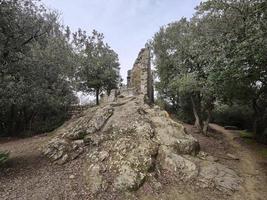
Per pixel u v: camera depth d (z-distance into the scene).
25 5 12.50
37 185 7.68
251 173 10.20
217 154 12.72
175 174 8.70
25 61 11.02
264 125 19.23
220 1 11.13
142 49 20.67
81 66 29.39
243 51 8.36
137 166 8.43
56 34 21.27
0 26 9.51
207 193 7.92
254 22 8.42
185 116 25.84
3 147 12.70
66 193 7.26
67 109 22.03
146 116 12.15
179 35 20.95
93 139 10.43
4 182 7.84
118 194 7.38
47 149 10.45
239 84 11.31
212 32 12.26
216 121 30.23
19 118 19.38
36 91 13.38
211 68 10.42
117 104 13.70
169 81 22.34
